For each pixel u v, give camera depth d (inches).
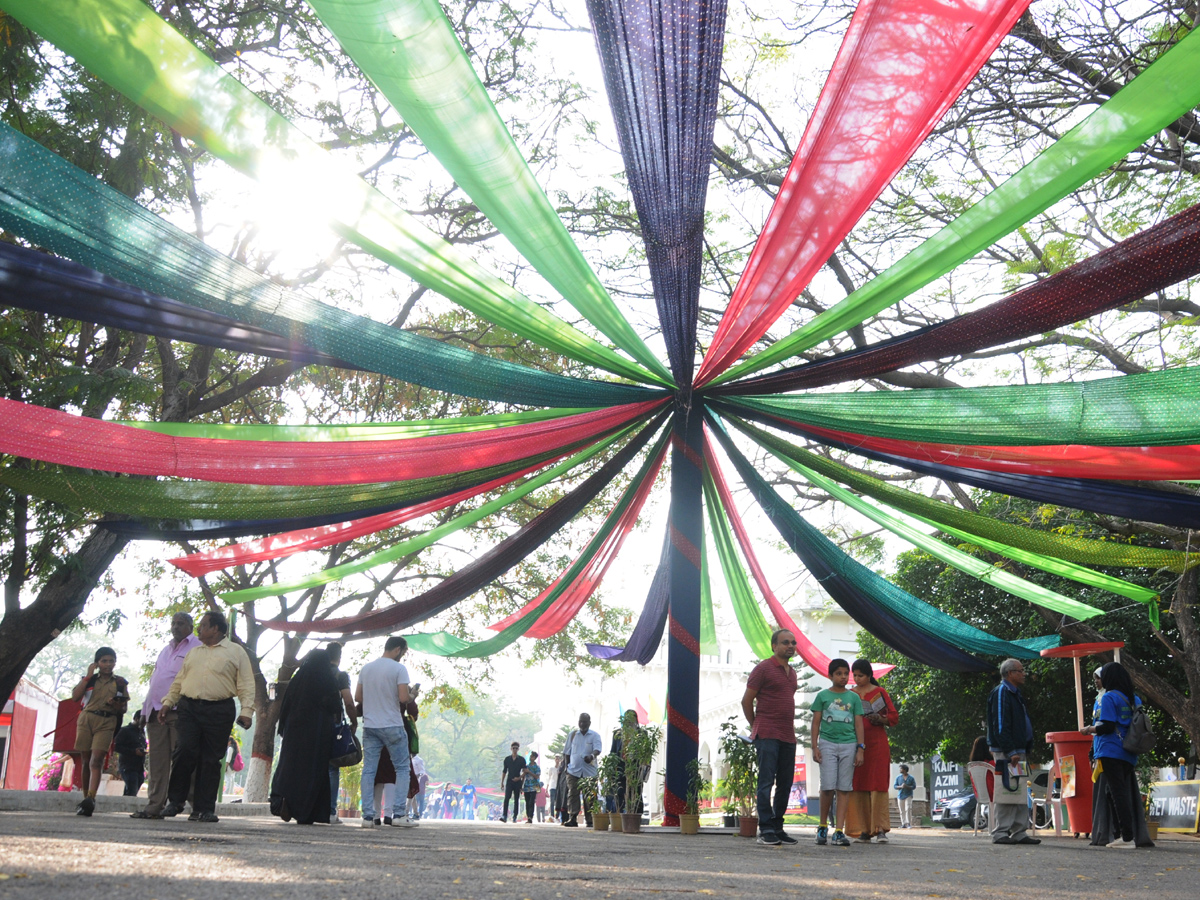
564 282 357.7
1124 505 458.9
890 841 427.8
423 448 421.4
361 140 533.6
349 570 549.0
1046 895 180.2
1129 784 386.6
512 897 135.9
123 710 376.2
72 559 409.7
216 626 340.2
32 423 350.3
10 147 242.1
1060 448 416.2
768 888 173.6
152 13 212.2
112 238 274.7
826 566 562.9
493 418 441.7
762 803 358.3
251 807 617.3
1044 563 525.0
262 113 243.3
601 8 246.2
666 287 364.8
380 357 361.4
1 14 323.0
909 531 563.5
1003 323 346.6
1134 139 269.0
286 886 137.0
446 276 344.2
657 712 1322.6
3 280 302.7
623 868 209.9
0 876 128.0
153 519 454.9
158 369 649.0
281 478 406.0
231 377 603.2
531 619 620.4
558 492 834.2
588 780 544.4
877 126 283.7
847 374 417.1
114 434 364.5
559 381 420.8
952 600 794.2
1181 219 278.7
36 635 446.3
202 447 381.7
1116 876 236.7
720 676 1743.4
